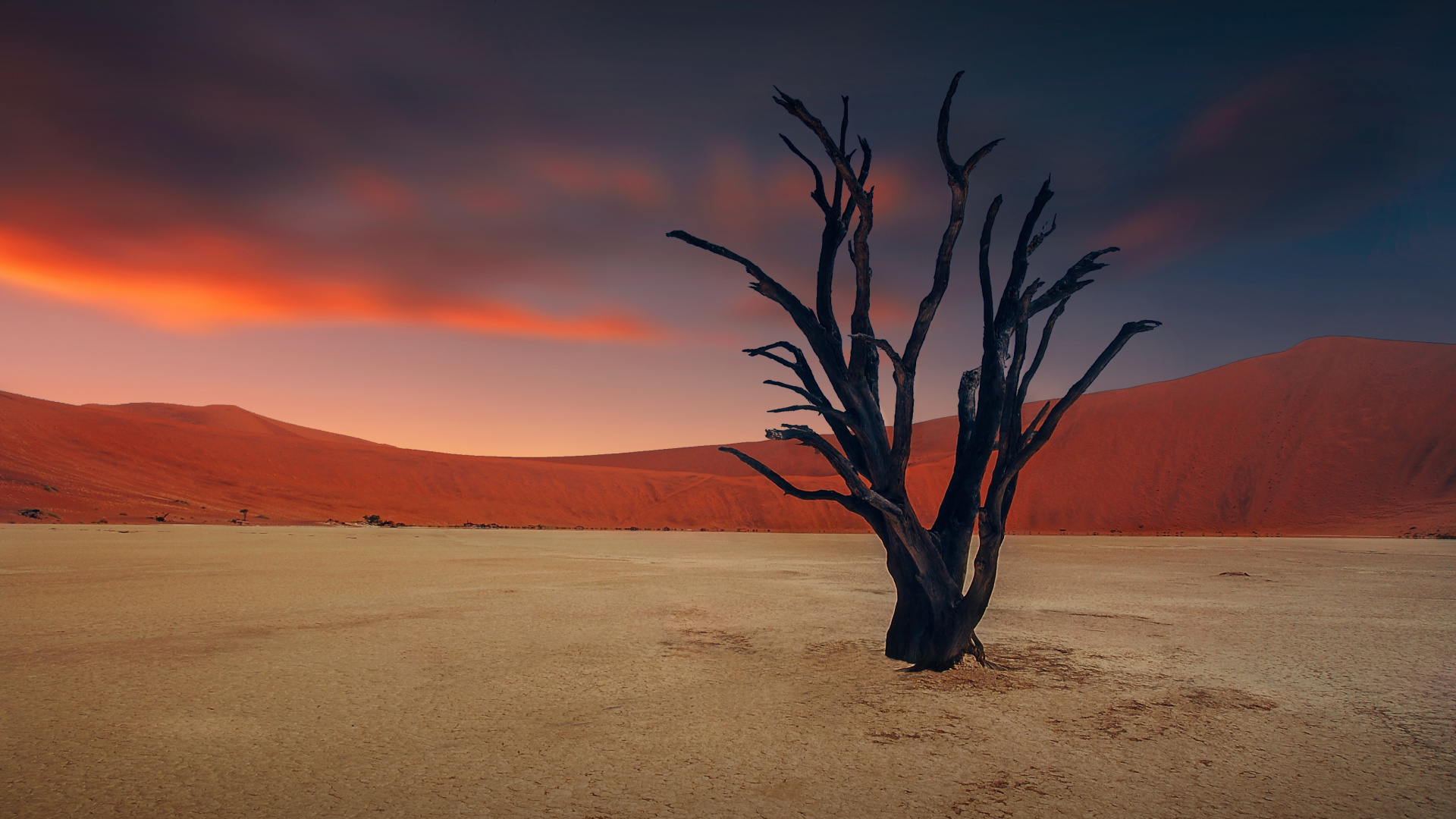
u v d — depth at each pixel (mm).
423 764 5324
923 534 8742
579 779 5043
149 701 7027
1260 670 8812
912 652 9039
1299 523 65812
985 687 7852
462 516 77438
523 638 10703
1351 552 34281
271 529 46156
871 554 32469
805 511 84875
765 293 9469
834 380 9336
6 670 8273
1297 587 19047
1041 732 6219
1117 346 8602
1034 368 9148
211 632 10812
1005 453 8766
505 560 26016
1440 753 5691
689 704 7082
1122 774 5180
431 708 6906
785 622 12414
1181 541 48531
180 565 21344
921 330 8555
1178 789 4887
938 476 88750
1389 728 6387
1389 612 14172
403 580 18609
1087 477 83188
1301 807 4598
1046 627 12148
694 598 15641
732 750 5699
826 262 9555
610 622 12281
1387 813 4500
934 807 4555
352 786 4875
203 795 4688
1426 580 20922
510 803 4582
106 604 13414
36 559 22141
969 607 8734
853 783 4977
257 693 7375
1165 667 8922
